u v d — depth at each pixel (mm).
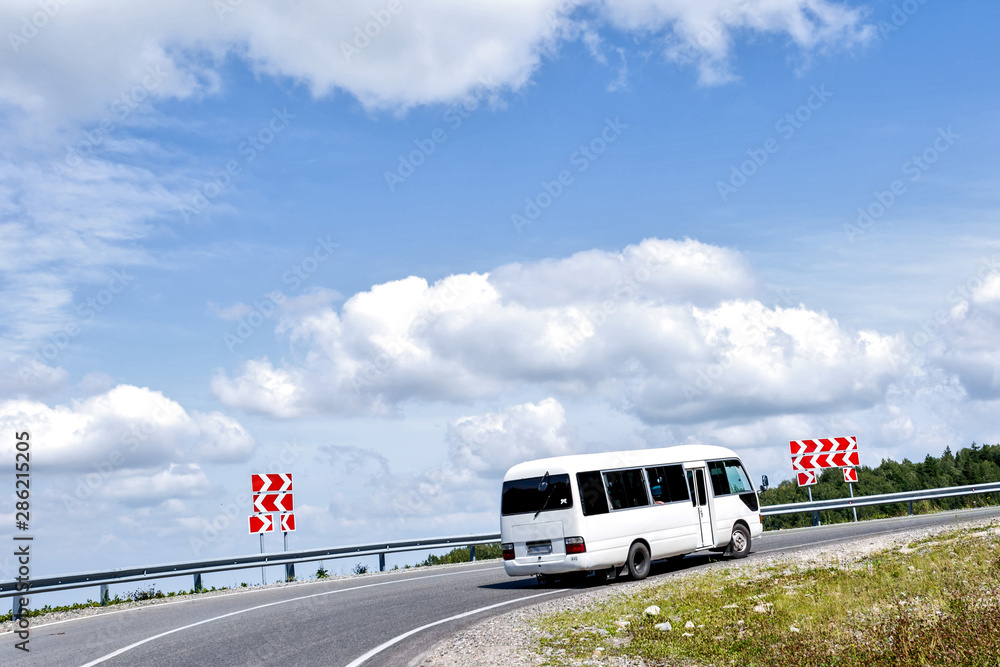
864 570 13195
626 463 17516
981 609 8906
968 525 18688
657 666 8609
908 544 16172
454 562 27234
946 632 8078
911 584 11414
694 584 14031
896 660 7711
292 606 16047
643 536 17094
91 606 18719
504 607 14062
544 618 11719
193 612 16188
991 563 12172
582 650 9422
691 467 18719
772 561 16172
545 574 16750
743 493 19797
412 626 12453
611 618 11281
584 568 16031
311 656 10336
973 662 7422
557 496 16484
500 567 23203
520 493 16984
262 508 22625
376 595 17188
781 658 8281
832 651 8336
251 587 21266
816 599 11305
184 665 10219
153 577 19547
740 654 8750
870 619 9352
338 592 18422
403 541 24625
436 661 9516
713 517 18750
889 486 63375
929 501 34625
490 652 9742
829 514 48469
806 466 29469
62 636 13812
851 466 29500
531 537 16641
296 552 22484
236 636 12375
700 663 8578
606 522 16547
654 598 12836
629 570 16734
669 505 17859
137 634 13320
